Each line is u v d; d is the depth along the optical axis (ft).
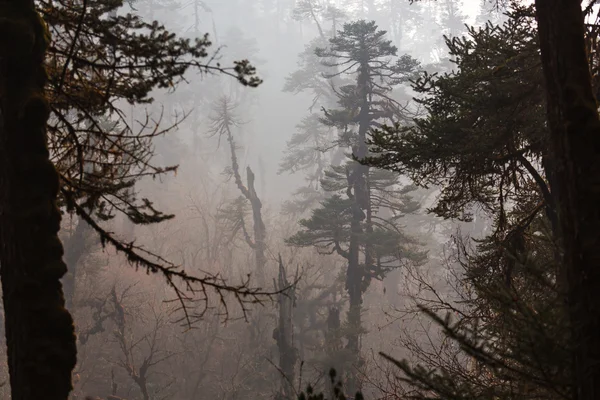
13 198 23.02
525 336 18.63
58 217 23.70
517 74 42.27
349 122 124.88
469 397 21.50
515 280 43.16
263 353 148.36
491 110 41.88
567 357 18.63
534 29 42.37
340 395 20.75
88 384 153.99
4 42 23.12
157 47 26.22
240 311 158.71
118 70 28.12
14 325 22.91
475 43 45.06
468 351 20.22
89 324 151.23
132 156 29.53
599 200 23.86
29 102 22.95
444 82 44.80
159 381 158.20
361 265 125.80
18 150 23.12
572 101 24.88
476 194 47.52
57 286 23.45
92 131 29.37
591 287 23.16
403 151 44.96
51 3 29.01
